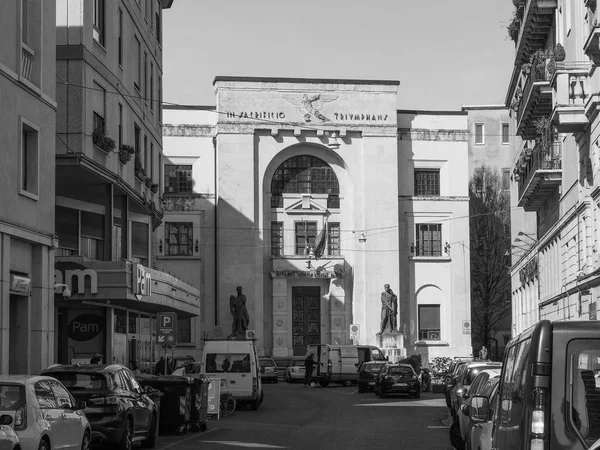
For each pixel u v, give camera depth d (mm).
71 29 32719
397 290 74875
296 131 74938
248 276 73250
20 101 26422
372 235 75375
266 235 75250
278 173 75938
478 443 13617
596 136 31594
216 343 37312
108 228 35906
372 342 74562
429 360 75625
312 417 33000
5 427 13656
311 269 74438
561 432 8734
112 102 36438
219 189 73688
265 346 74250
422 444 22891
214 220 74438
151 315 47500
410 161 77375
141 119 42594
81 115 32500
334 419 31891
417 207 77000
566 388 8805
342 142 75938
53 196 28984
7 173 25453
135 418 20031
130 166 39438
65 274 33938
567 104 32375
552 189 43312
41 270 27781
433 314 76625
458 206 77188
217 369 37094
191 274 73812
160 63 48969
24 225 26516
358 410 36969
